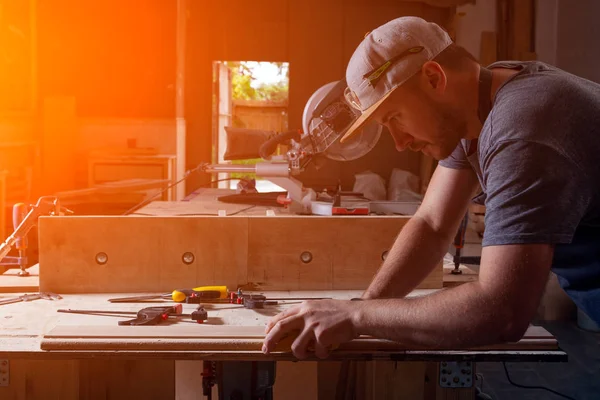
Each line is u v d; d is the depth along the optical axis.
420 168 9.23
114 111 8.80
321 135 3.38
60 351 1.72
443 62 1.51
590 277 1.51
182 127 9.00
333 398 3.04
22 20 8.17
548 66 1.50
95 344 1.72
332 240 2.32
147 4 8.70
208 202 3.89
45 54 8.68
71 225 2.25
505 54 8.83
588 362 4.55
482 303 1.39
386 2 9.21
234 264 2.30
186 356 1.72
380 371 2.19
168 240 2.28
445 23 9.29
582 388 4.16
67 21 8.68
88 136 8.64
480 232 6.96
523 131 1.35
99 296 2.23
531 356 1.73
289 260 2.31
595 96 1.41
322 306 1.62
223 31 9.15
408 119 1.54
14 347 1.74
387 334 1.53
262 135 3.64
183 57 9.01
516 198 1.34
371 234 2.33
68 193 5.59
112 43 8.73
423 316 1.46
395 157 9.28
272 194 3.90
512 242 1.35
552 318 5.40
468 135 1.56
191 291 2.17
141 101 8.80
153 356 1.72
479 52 9.05
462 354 1.73
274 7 9.13
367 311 1.56
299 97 9.23
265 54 9.20
